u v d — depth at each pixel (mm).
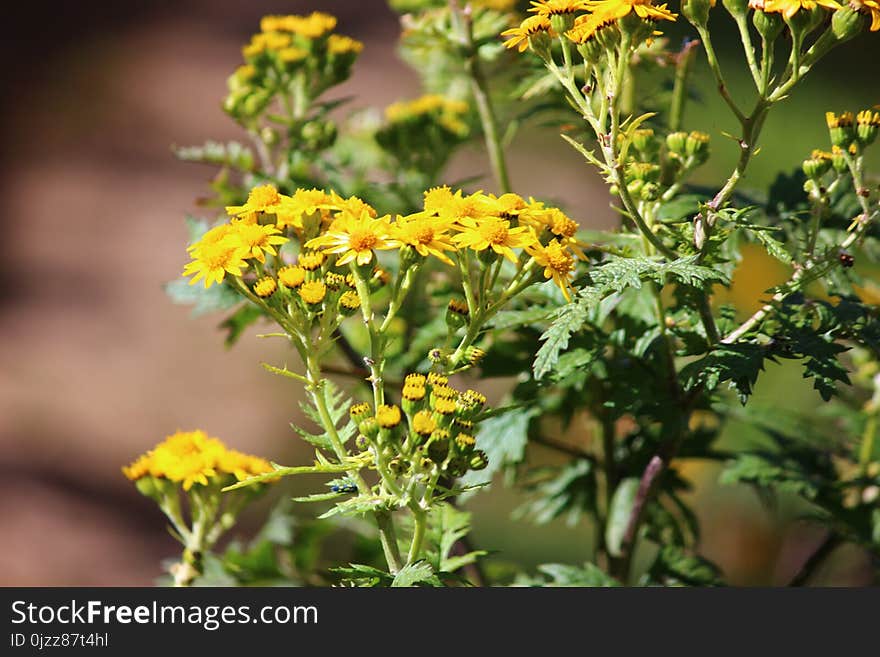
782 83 723
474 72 848
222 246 727
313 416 728
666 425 760
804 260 749
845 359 881
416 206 862
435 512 757
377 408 720
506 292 731
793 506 1050
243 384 1906
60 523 1645
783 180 814
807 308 746
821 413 856
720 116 1695
